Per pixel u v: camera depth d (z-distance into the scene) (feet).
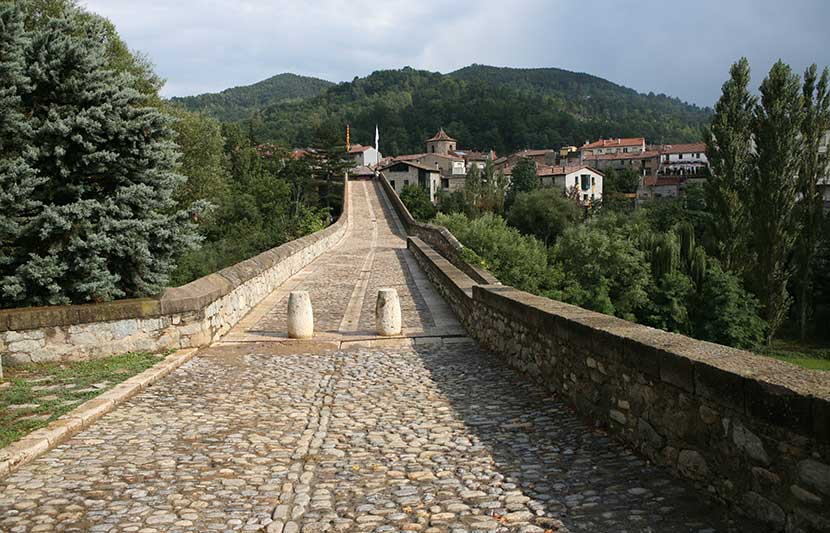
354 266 75.66
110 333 28.91
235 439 18.22
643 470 14.62
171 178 33.81
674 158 371.97
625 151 415.85
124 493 14.29
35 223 29.32
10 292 29.09
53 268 29.32
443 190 300.20
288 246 66.85
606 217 176.35
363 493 14.28
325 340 33.78
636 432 15.75
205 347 31.91
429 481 14.92
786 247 122.11
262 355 30.50
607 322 19.08
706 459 12.75
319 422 19.90
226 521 12.89
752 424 11.30
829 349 116.78
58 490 14.43
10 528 12.46
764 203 122.93
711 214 142.31
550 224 214.28
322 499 13.97
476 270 49.14
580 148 436.76
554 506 13.16
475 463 16.02
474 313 34.06
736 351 13.87
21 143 30.01
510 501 13.56
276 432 18.90
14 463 15.72
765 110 124.57
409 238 100.12
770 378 11.12
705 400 12.71
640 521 12.14
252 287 45.01
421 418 20.20
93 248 30.48
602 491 13.71
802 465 10.13
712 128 133.18
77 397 21.79
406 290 54.19
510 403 21.57
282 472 15.62
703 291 127.24
